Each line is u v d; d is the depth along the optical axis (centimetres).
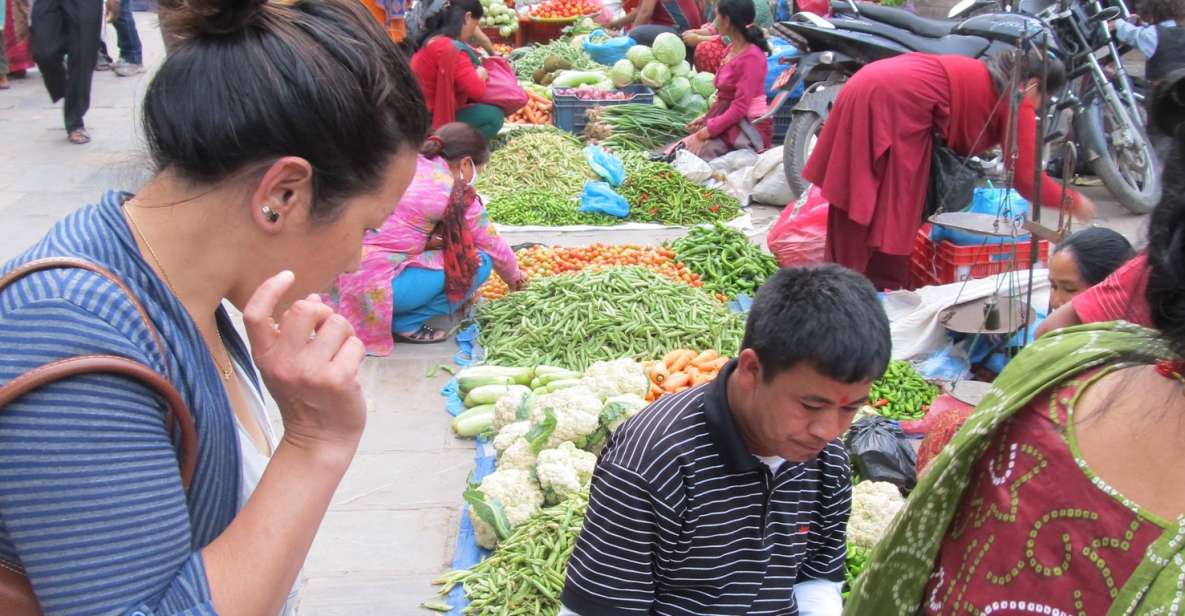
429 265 507
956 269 534
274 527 113
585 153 828
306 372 114
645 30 1105
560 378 446
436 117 806
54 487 98
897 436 371
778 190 782
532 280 555
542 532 329
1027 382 114
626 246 614
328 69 112
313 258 121
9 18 1132
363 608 315
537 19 1344
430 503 377
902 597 126
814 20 727
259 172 113
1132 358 107
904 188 518
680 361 448
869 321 169
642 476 185
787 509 198
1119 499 101
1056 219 548
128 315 107
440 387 473
